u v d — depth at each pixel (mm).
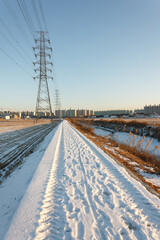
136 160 5828
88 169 3994
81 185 3021
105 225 1858
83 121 41156
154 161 5762
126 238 1645
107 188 2900
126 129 20953
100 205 2311
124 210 2191
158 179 4012
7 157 5945
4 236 1531
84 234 1687
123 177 3469
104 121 34938
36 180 3072
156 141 12875
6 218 2127
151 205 2334
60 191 2732
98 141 10102
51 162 4359
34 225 1742
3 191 3174
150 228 1828
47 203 2262
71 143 8133
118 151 7266
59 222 1870
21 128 20266
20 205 2135
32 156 6020
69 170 3902
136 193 2713
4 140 10078
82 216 2025
